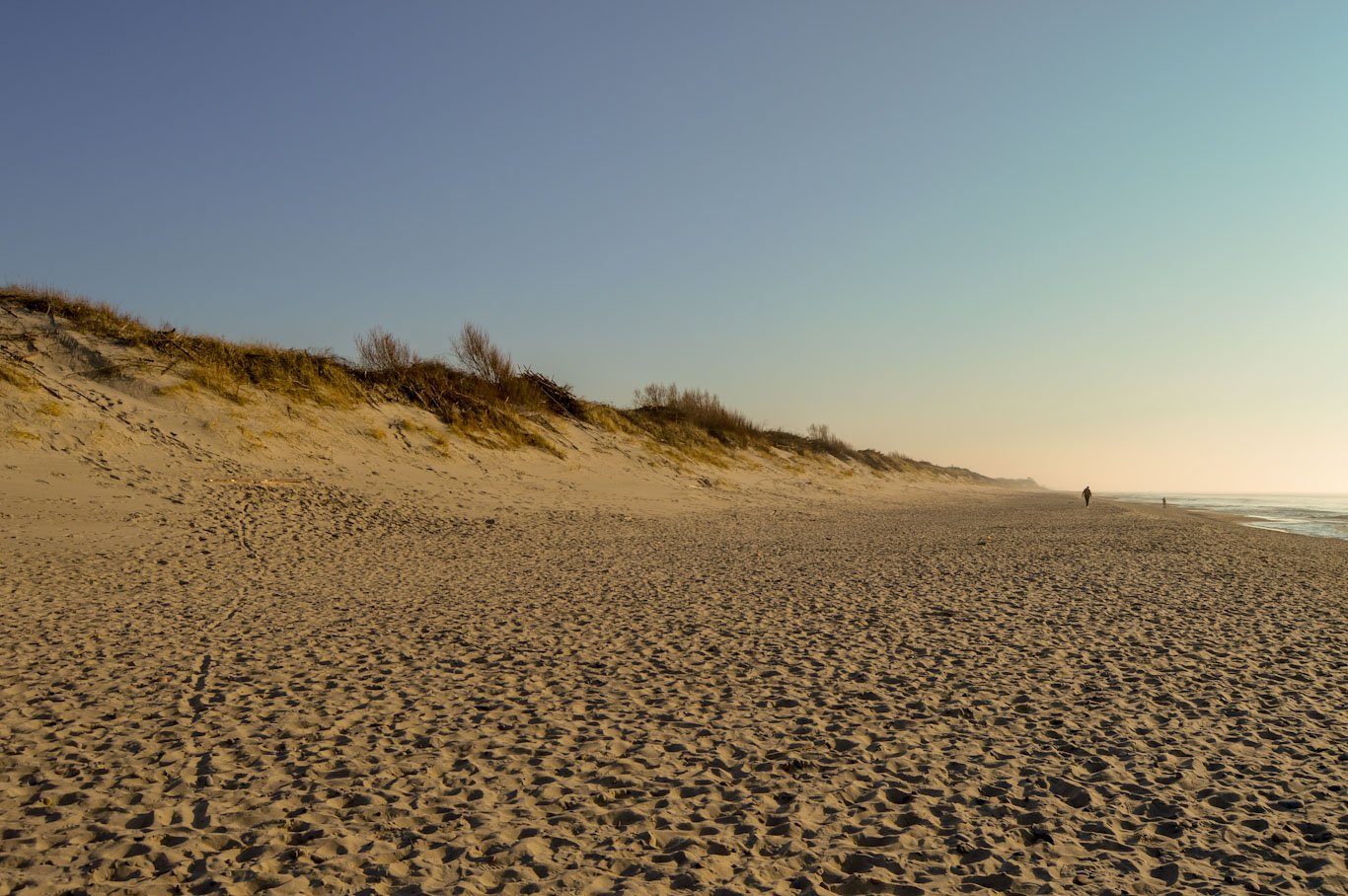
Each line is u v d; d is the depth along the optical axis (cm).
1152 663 848
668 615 1079
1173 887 401
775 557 1762
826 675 792
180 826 453
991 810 493
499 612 1084
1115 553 1967
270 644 874
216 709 655
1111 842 453
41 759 545
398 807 481
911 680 776
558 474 2845
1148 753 589
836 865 421
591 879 400
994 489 10500
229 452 2044
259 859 412
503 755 572
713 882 398
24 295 2270
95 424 1911
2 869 396
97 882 387
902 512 3700
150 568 1275
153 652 823
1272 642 959
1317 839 455
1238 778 544
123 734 596
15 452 1720
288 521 1738
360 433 2444
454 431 2758
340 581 1287
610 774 541
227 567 1334
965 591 1311
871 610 1130
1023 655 876
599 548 1819
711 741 609
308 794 499
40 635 868
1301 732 636
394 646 881
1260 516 4825
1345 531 3625
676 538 2086
